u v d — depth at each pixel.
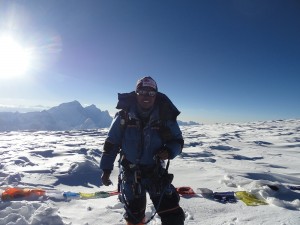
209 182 4.16
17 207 2.91
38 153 7.70
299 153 9.12
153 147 1.96
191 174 4.79
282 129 21.25
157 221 2.57
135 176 1.93
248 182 3.89
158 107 1.97
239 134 17.58
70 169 5.03
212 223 2.61
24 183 4.28
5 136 17.20
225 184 4.00
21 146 10.02
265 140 13.62
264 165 6.23
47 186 4.22
